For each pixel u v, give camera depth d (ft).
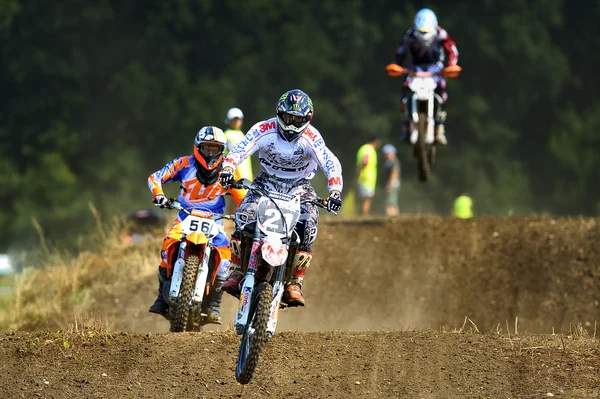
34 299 158.71
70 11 493.36
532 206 513.45
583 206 520.01
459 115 503.61
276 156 82.48
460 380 81.15
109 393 80.43
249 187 78.43
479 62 510.99
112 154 476.54
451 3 519.60
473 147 509.35
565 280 147.43
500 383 80.23
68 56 494.59
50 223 455.22
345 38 503.20
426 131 153.17
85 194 466.70
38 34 494.59
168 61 492.13
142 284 157.89
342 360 86.07
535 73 515.09
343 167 484.33
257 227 76.79
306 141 82.17
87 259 175.22
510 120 522.88
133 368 85.25
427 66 154.20
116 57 492.13
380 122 482.69
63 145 478.59
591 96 550.77
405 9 517.55
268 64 486.79
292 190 83.71
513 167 510.99
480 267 156.04
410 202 481.05
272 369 84.28
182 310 101.55
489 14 517.55
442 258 160.45
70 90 489.67
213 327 139.33
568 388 78.23
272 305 75.51
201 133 105.09
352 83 504.02
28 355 87.92
